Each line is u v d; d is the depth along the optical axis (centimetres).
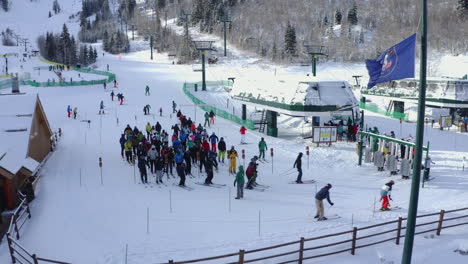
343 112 2952
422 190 2002
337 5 13788
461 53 8762
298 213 1698
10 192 1691
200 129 2839
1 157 1719
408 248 1145
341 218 1630
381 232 1403
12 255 1268
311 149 2823
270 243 1384
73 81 6681
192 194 1930
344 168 2444
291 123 3928
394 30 10875
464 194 1938
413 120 4250
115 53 12988
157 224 1565
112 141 2966
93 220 1588
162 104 4725
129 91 5722
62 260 1281
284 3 14062
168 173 2242
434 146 2998
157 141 2428
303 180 2203
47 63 10556
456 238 1455
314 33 11431
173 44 12288
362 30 11688
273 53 10050
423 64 1077
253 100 3519
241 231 1498
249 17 13500
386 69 1274
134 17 17688
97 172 2222
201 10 14825
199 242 1405
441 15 10638
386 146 2417
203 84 5788
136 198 1848
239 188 1872
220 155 2491
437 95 3903
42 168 2258
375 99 5256
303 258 1240
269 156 2659
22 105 2231
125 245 1384
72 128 3428
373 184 2130
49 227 1514
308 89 2973
